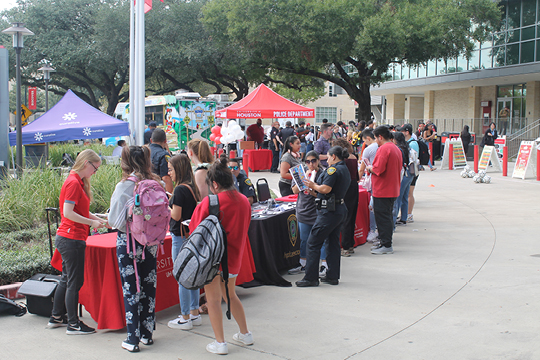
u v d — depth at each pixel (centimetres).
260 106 1365
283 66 2791
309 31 2258
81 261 441
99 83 3491
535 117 2947
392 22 2241
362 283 603
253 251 600
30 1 3225
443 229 908
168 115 2116
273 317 495
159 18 2919
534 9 2616
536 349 404
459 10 2344
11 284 571
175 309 532
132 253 412
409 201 977
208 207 405
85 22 3181
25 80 3400
